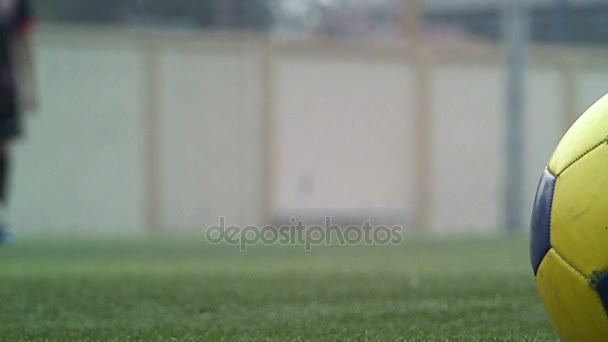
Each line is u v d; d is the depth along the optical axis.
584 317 6.14
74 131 33.72
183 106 35.06
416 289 12.23
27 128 33.16
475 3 42.69
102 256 19.33
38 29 33.06
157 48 34.69
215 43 35.38
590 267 6.04
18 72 22.94
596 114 6.34
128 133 34.41
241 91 35.75
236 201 35.75
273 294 11.64
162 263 17.16
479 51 38.06
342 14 40.78
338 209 36.69
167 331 8.58
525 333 8.35
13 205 33.12
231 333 8.43
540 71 38.38
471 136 38.09
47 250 21.38
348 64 36.78
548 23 40.97
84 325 9.02
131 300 11.06
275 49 35.94
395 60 37.25
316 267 16.11
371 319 9.40
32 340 8.10
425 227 37.53
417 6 38.44
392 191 37.31
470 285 12.75
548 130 38.56
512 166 33.44
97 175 34.06
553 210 6.30
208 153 35.44
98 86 34.03
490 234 32.44
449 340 7.89
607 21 39.91
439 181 37.75
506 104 33.81
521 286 12.61
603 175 6.04
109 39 34.03
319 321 9.26
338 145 36.78
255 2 38.09
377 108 37.12
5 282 13.22
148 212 34.62
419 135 37.47
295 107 36.25
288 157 36.19
